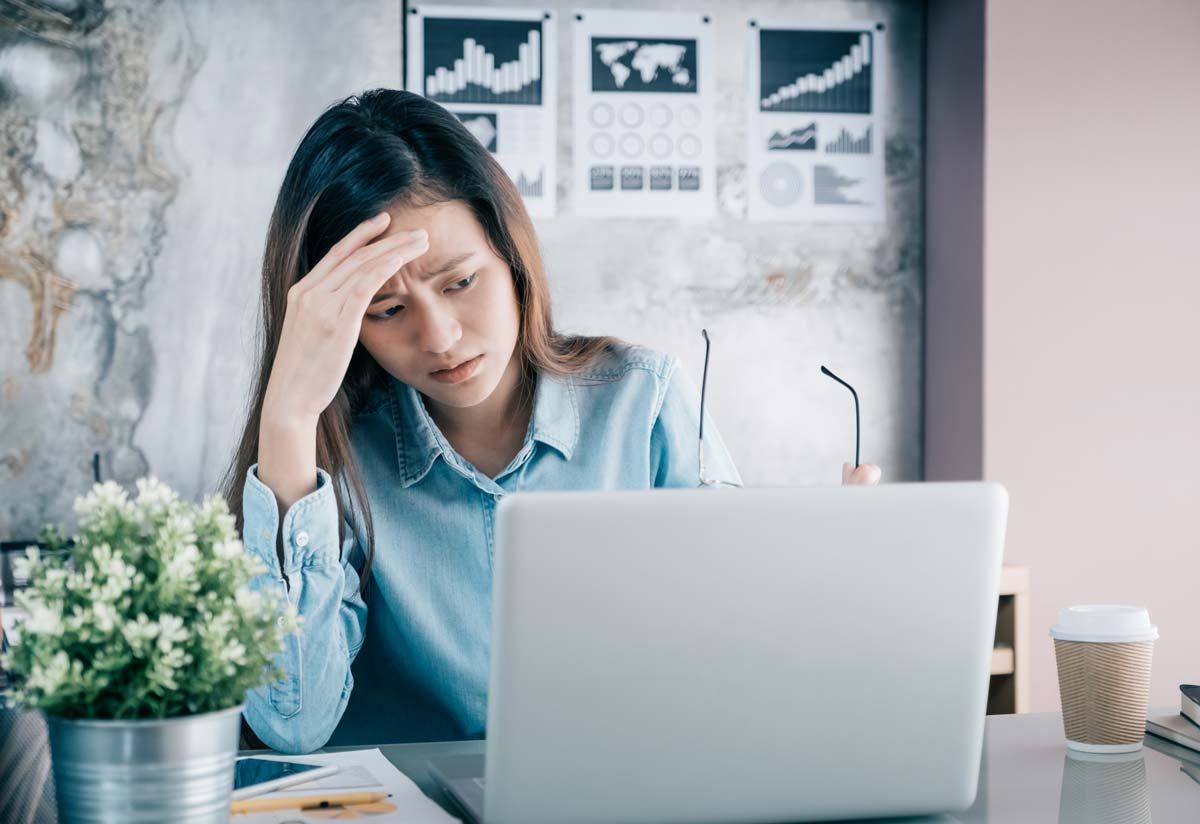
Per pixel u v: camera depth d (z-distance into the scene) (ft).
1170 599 10.72
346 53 10.38
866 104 11.29
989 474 10.50
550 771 2.94
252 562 2.84
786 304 11.18
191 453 10.14
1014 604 10.05
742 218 11.10
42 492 9.94
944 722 3.16
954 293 10.91
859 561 3.04
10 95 9.85
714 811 3.06
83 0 9.96
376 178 4.46
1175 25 10.74
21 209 9.89
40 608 2.60
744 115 11.09
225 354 10.19
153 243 10.09
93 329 10.02
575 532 2.85
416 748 4.02
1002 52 10.47
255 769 3.68
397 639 4.94
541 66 10.77
